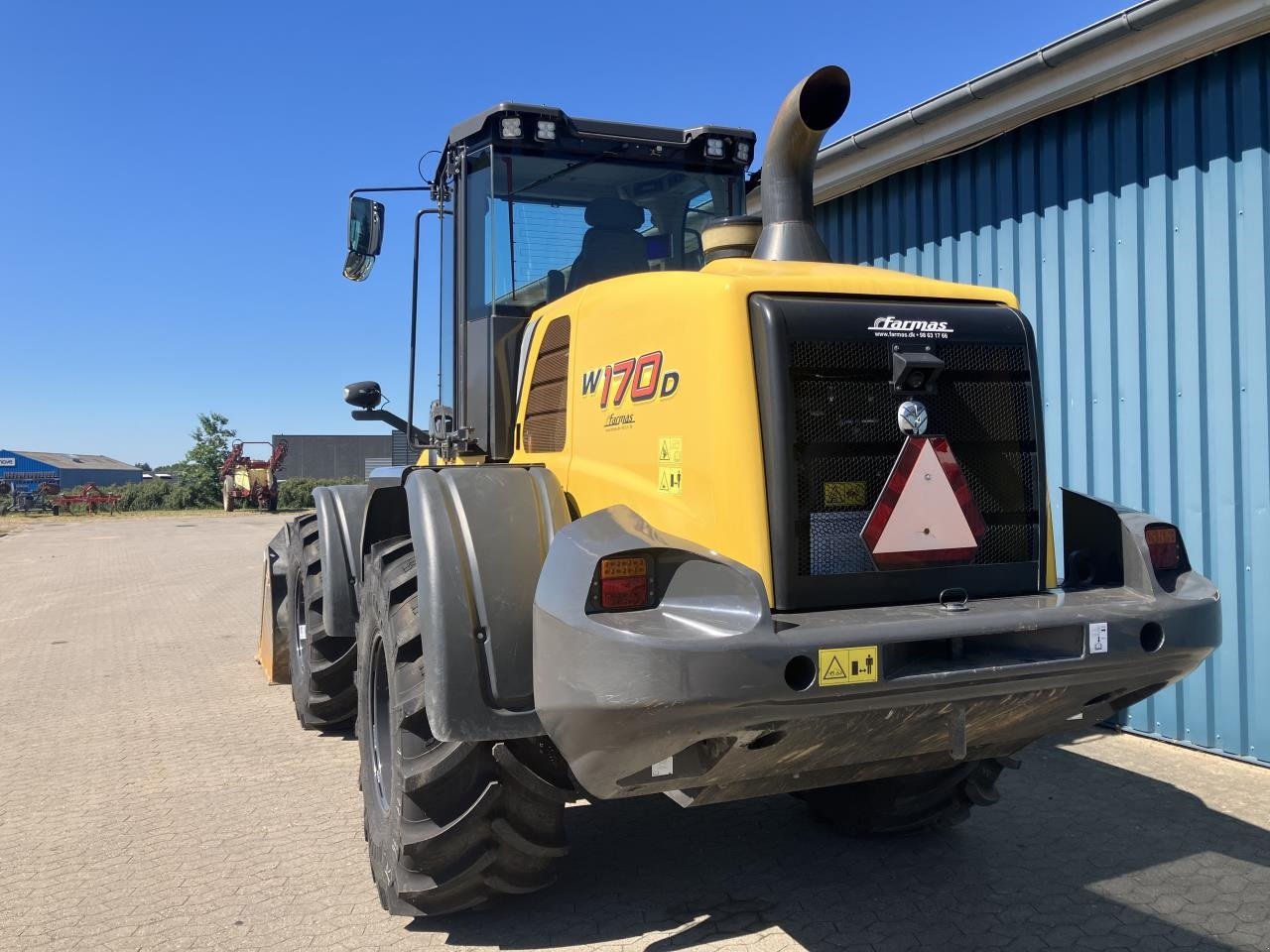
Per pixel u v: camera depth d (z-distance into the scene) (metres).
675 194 4.73
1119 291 5.16
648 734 2.31
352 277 5.00
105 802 4.53
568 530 2.60
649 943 3.09
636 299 3.05
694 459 2.73
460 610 2.83
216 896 3.50
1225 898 3.32
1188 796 4.29
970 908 3.29
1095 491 5.30
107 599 12.01
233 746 5.44
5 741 5.62
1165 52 4.64
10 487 40.91
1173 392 4.93
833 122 3.23
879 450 2.72
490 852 3.04
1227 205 4.66
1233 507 4.68
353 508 5.21
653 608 2.45
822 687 2.33
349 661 5.17
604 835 4.00
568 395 3.43
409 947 3.10
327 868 3.74
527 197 4.47
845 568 2.65
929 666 2.46
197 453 40.84
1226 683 4.77
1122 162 5.13
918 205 6.43
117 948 3.14
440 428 4.86
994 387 2.87
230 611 10.75
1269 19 4.27
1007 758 3.72
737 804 4.32
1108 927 3.14
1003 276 5.81
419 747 3.06
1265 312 4.52
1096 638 2.60
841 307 2.73
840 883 3.51
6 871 3.76
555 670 2.45
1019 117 5.46
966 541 2.78
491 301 4.36
